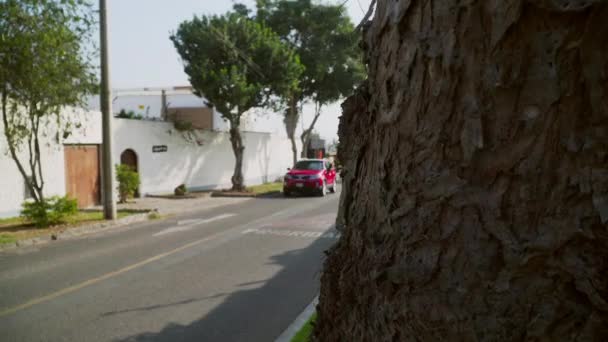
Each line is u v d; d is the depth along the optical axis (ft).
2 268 25.16
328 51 88.02
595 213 3.98
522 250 4.29
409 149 5.26
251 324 16.69
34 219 38.47
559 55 4.07
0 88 36.35
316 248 30.12
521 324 4.35
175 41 70.69
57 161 49.83
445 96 4.81
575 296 4.16
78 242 32.96
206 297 19.80
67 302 19.13
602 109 3.95
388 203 5.57
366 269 5.94
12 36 34.86
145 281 22.31
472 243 4.60
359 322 6.07
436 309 4.85
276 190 77.41
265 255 28.02
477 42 4.53
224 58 70.08
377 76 6.09
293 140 101.71
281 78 72.59
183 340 15.28
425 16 5.03
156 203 57.67
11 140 37.93
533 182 4.27
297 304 18.88
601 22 3.85
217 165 80.94
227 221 42.86
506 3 4.26
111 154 42.24
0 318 17.31
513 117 4.35
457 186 4.71
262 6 90.43
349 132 7.16
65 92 38.58
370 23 6.79
